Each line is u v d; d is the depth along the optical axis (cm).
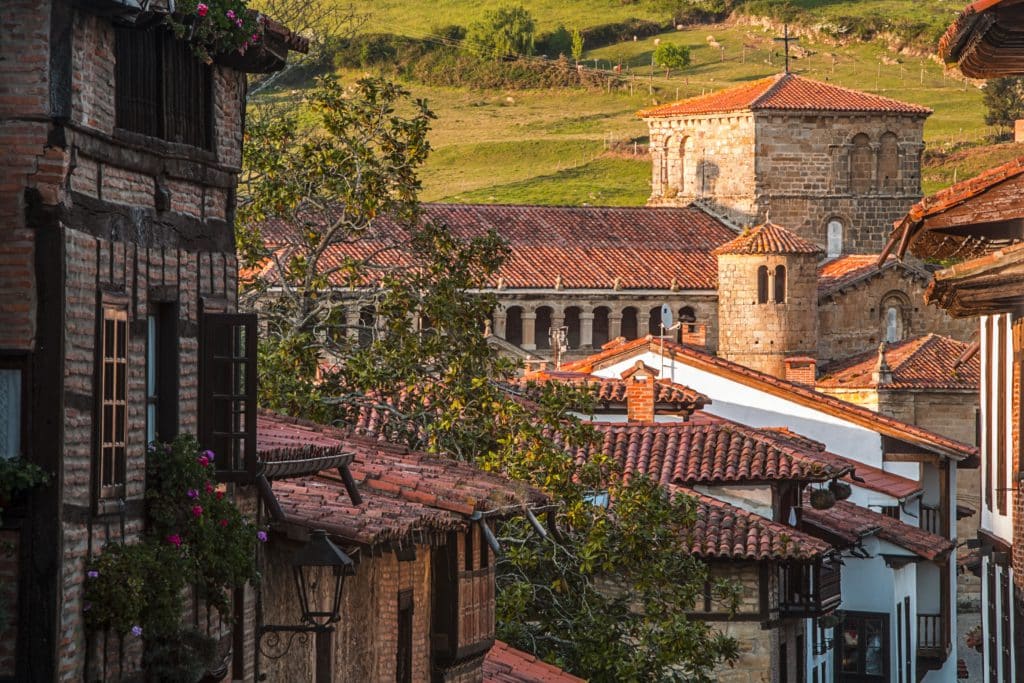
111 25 4578
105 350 4478
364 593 6222
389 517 5803
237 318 5219
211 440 5181
